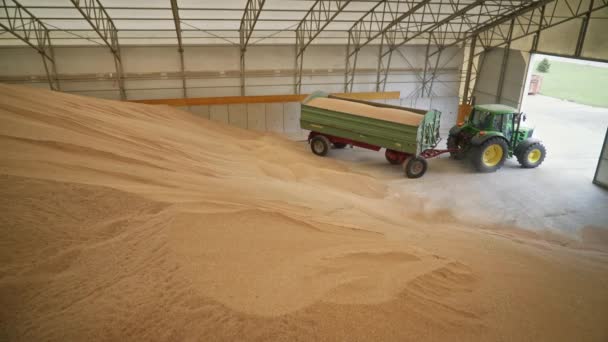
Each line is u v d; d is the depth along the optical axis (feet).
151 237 9.91
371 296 8.82
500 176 37.27
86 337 6.79
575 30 41.75
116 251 9.13
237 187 16.98
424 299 9.30
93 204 10.73
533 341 8.66
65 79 46.65
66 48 45.57
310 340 7.38
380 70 57.47
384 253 11.55
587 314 10.34
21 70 44.96
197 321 7.43
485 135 37.01
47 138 15.08
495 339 8.48
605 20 38.40
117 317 7.28
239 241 10.64
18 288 7.50
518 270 12.69
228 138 36.88
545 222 27.40
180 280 8.49
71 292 7.72
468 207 29.48
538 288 11.36
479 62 57.06
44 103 22.31
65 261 8.47
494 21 49.26
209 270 9.01
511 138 38.93
